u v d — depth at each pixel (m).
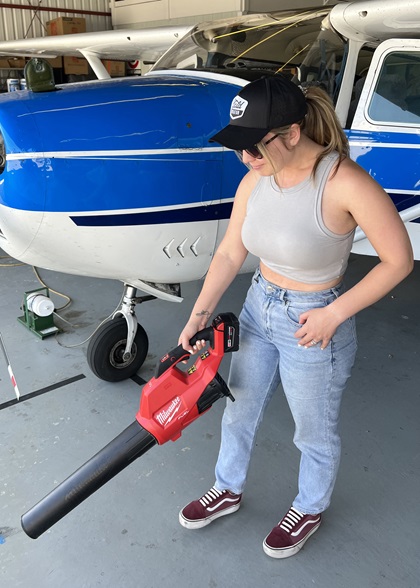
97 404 2.43
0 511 1.81
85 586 1.55
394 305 3.58
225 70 2.48
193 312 1.50
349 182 1.14
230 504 1.78
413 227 2.61
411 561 1.64
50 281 3.95
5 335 3.08
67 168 1.81
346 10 2.35
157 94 2.04
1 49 4.59
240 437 1.67
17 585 1.55
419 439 2.23
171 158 1.97
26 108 1.81
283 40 2.75
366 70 2.63
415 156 2.39
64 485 1.42
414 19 2.21
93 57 4.24
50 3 9.16
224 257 1.52
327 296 1.33
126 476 1.98
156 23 9.02
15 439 2.18
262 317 1.43
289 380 1.45
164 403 1.42
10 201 1.80
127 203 1.93
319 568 1.61
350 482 1.97
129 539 1.71
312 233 1.21
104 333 2.46
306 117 1.18
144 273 2.14
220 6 7.71
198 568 1.61
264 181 1.28
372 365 2.82
